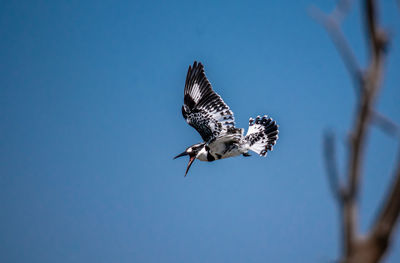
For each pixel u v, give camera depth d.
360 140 1.38
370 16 1.34
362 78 1.38
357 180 1.38
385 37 1.35
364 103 1.37
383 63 1.36
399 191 1.39
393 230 1.39
